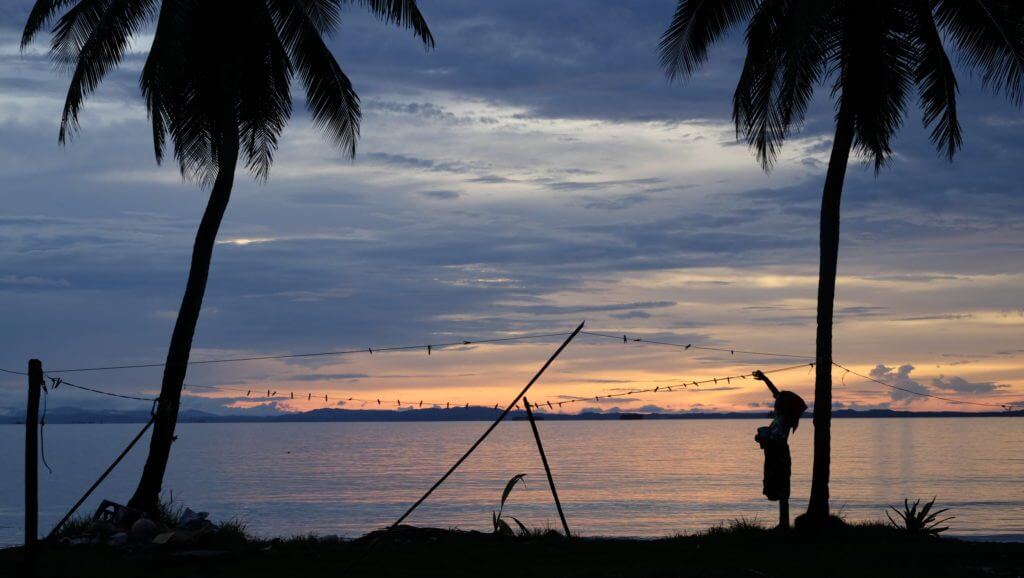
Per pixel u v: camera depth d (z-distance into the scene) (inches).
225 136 684.1
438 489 2647.6
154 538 555.2
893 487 2394.2
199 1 673.0
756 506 1972.2
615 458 4480.8
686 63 631.8
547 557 509.4
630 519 1728.6
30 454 453.1
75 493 2536.9
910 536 564.4
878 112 589.3
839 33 585.3
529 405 596.7
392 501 2277.3
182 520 614.9
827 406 581.0
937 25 605.9
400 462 4419.3
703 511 1879.9
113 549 539.8
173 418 655.1
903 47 589.6
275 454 5546.3
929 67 605.3
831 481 2635.3
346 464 4274.1
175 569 473.7
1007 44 586.6
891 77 605.0
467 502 2190.0
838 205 582.2
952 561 485.4
